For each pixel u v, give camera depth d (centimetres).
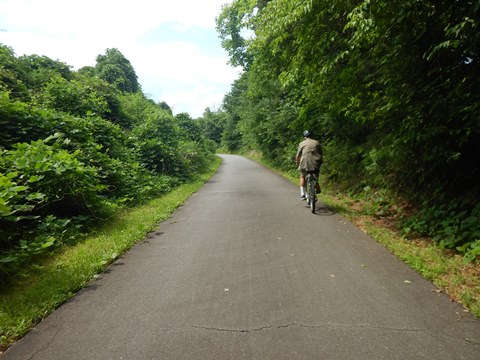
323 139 1345
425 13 475
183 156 1608
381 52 604
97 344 269
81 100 1095
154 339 273
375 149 760
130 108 1803
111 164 863
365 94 727
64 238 541
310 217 678
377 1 464
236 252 484
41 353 260
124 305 335
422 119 529
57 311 328
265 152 2725
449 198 557
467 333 262
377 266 408
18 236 498
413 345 250
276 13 647
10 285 390
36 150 599
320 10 579
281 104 1836
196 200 973
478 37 410
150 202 903
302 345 254
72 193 607
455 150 527
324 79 704
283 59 793
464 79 467
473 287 335
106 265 450
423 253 437
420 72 545
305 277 384
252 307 319
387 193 745
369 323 282
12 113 727
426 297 324
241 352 250
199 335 275
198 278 396
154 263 453
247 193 1062
